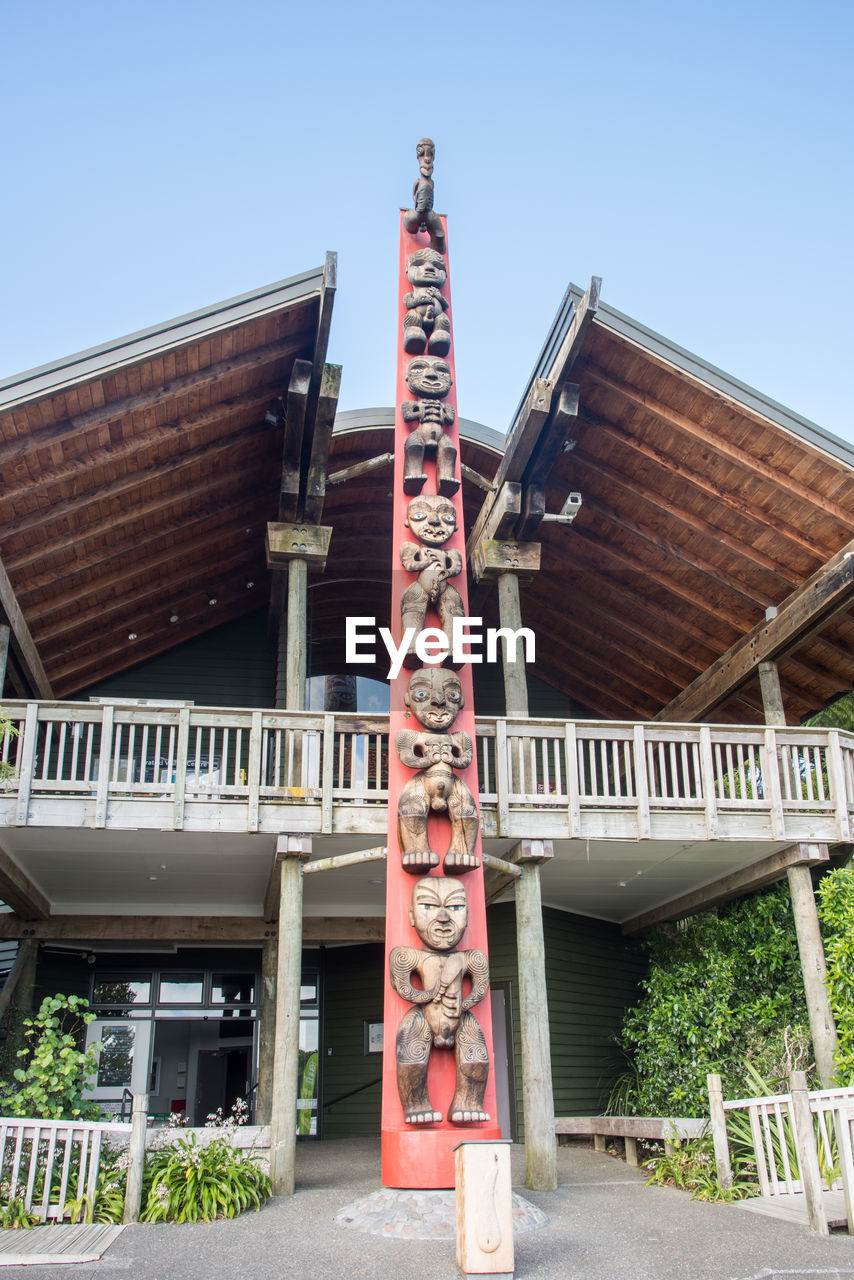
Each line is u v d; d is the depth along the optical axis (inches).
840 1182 311.6
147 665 566.6
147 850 394.3
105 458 408.8
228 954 551.8
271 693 570.9
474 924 328.2
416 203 441.7
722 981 441.1
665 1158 365.1
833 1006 384.8
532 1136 355.3
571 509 457.4
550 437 431.8
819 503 438.3
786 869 425.1
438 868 332.5
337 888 470.0
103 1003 531.2
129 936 481.1
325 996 572.1
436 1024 305.4
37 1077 338.6
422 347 417.1
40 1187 298.8
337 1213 297.3
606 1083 522.6
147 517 467.2
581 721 413.1
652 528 497.7
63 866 416.8
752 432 433.1
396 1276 233.5
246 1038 559.2
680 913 508.1
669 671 573.9
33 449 382.6
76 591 475.2
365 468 455.5
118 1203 291.3
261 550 538.9
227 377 410.9
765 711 483.8
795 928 448.8
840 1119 276.4
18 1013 427.5
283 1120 337.7
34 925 476.4
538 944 384.2
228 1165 313.3
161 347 376.2
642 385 440.1
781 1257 246.1
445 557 374.0
